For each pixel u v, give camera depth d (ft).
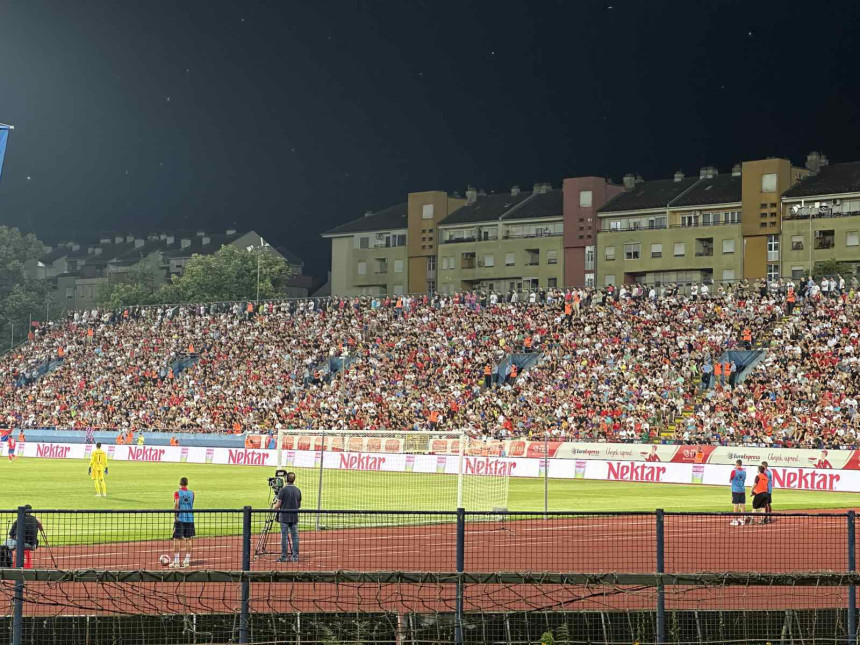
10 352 361.10
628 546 83.56
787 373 216.33
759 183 357.82
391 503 144.56
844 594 63.00
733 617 57.26
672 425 217.77
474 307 289.53
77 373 329.72
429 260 448.65
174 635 54.60
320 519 101.96
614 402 225.97
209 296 438.81
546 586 62.95
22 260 505.66
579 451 200.64
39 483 178.19
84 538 93.66
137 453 260.21
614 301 268.82
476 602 59.00
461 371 263.90
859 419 193.67
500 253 420.36
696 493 161.89
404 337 286.87
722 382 226.79
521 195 443.32
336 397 268.00
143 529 104.78
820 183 353.31
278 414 265.75
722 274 366.43
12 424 314.55
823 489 168.66
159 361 319.06
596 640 56.29
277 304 326.65
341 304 312.71
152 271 500.33
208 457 245.45
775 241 355.97
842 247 341.41
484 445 176.55
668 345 242.58
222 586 61.98
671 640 56.18
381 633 55.42
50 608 55.72
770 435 196.75
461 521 53.11
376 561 73.97
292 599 58.49
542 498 153.38
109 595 59.11
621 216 392.27
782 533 92.02
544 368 249.75
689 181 396.98
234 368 301.43
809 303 239.91
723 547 84.53
